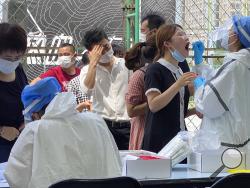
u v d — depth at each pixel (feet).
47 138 13.65
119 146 25.58
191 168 18.10
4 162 18.35
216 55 26.16
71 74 28.71
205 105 17.75
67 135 13.89
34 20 28.37
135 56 22.98
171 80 19.69
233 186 14.57
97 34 25.50
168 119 19.40
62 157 13.70
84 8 29.48
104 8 29.71
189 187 16.51
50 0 28.71
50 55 28.76
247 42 18.12
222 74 17.65
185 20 29.91
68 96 14.08
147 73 19.71
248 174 14.58
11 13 27.40
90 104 24.35
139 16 28.19
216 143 17.61
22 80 19.76
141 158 16.71
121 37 29.63
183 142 18.08
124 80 25.84
